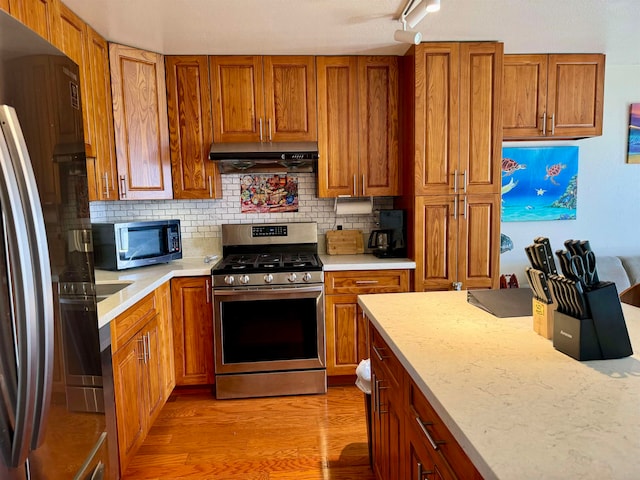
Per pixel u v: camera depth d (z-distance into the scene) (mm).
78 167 1224
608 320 970
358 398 2594
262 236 3057
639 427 690
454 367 953
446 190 2627
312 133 2766
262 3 1969
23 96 941
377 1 1973
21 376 865
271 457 2002
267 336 2592
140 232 2531
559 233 3350
